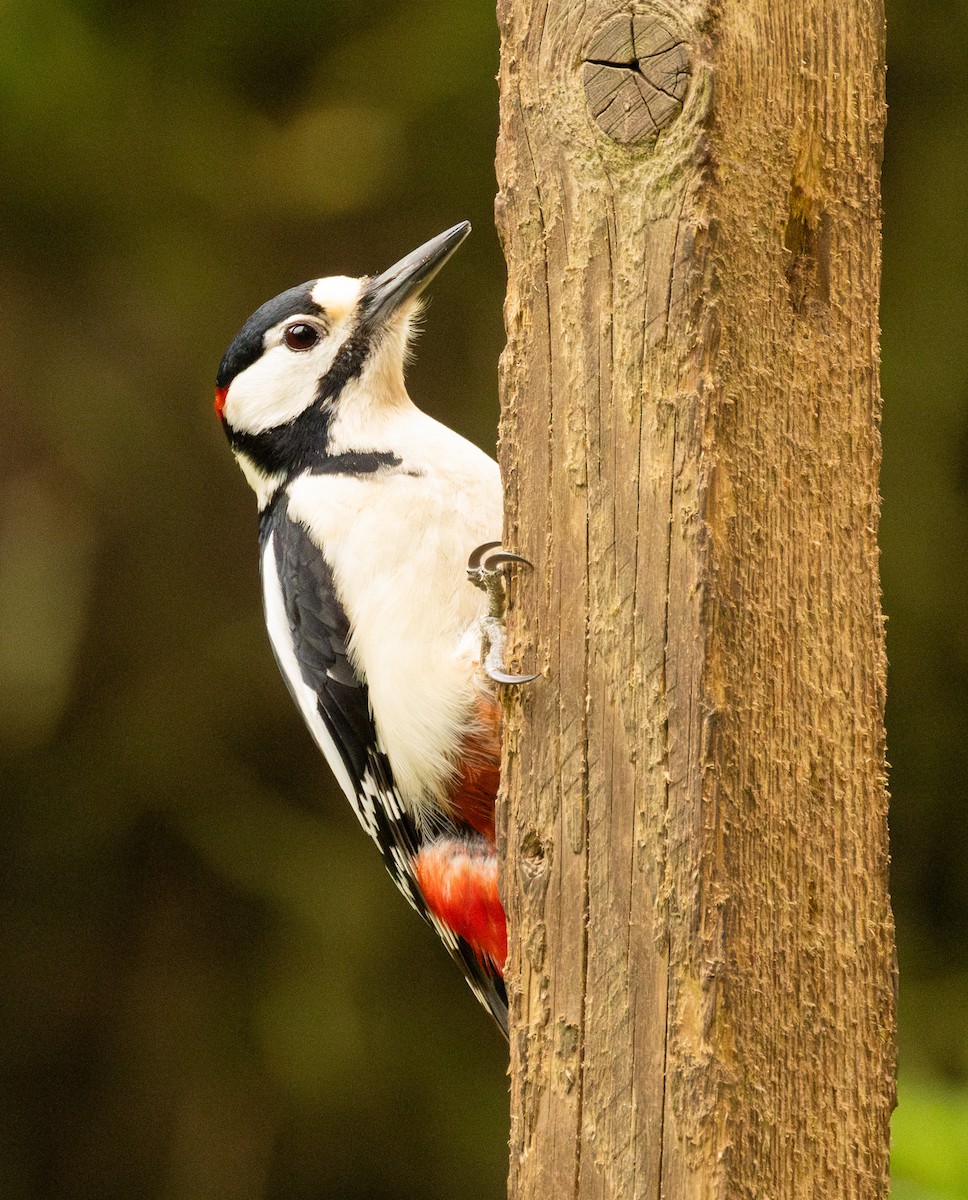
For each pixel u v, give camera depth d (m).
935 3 14.31
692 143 5.45
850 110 5.76
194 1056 15.27
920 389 14.58
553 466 5.75
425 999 14.95
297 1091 14.84
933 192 14.54
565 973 5.56
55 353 14.81
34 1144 15.44
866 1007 5.53
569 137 5.71
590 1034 5.48
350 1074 14.77
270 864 14.88
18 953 15.63
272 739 15.34
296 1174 14.87
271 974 15.14
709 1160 5.17
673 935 5.30
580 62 5.70
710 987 5.22
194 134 14.27
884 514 14.67
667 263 5.49
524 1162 5.58
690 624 5.35
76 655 15.06
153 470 14.99
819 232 5.70
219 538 15.21
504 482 5.89
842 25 5.75
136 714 15.20
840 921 5.50
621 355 5.59
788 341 5.60
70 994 15.64
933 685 14.94
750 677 5.39
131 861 15.47
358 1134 14.85
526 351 5.83
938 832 14.95
